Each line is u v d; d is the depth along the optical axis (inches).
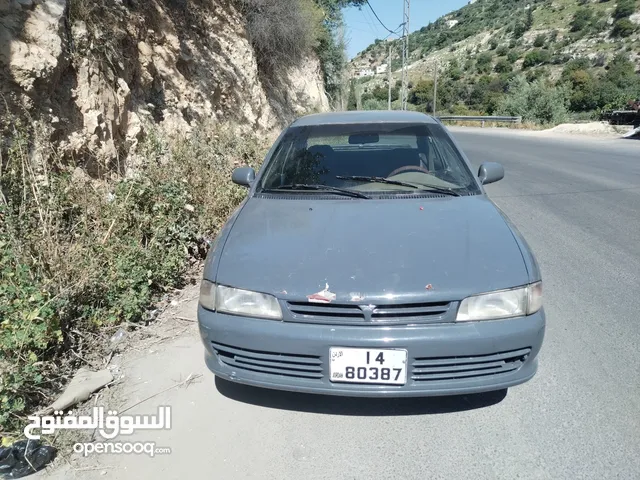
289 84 613.6
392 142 158.7
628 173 436.5
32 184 151.5
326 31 818.8
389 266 103.2
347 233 115.4
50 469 97.4
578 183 395.2
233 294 104.0
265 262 107.2
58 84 192.2
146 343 143.5
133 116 237.3
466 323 98.8
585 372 128.6
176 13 355.3
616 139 778.8
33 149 168.4
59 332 121.9
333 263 104.8
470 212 126.6
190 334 149.0
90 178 198.1
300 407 116.0
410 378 98.9
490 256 106.7
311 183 144.5
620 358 135.0
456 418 111.7
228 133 324.2
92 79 206.7
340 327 98.8
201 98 337.7
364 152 155.7
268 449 102.5
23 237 141.6
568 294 177.6
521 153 617.6
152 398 119.1
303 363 101.3
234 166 286.7
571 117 1390.3
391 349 97.0
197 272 194.1
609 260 213.5
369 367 98.1
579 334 148.3
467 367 99.7
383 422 110.6
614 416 111.4
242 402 117.8
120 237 172.9
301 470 97.0
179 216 192.1
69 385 121.0
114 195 185.3
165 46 302.4
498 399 118.3
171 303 169.2
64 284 140.2
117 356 136.6
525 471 96.2
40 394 117.6
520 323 100.5
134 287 158.6
